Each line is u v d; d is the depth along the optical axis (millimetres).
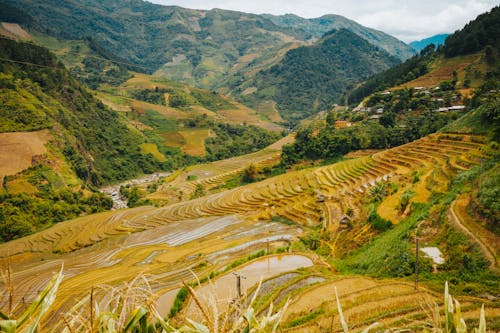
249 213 63281
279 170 94688
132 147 144000
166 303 24297
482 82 105750
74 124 123938
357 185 54969
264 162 105125
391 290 20641
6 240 69375
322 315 18766
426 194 34844
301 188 66625
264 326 2033
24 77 124750
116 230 66312
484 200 24344
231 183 97875
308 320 18750
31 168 88688
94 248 58969
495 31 120875
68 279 40719
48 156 94938
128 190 105438
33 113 104188
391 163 56125
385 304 18828
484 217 23672
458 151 45219
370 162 63531
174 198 92188
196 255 43188
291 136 138500
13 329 1670
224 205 70562
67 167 97625
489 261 20156
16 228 70188
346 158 86875
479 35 122625
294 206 58531
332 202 53688
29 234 71062
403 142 84000
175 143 161250
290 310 20516
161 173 139000
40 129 101250
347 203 48781
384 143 86375
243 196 73750
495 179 26234
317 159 93562
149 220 70000
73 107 136500
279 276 27766
